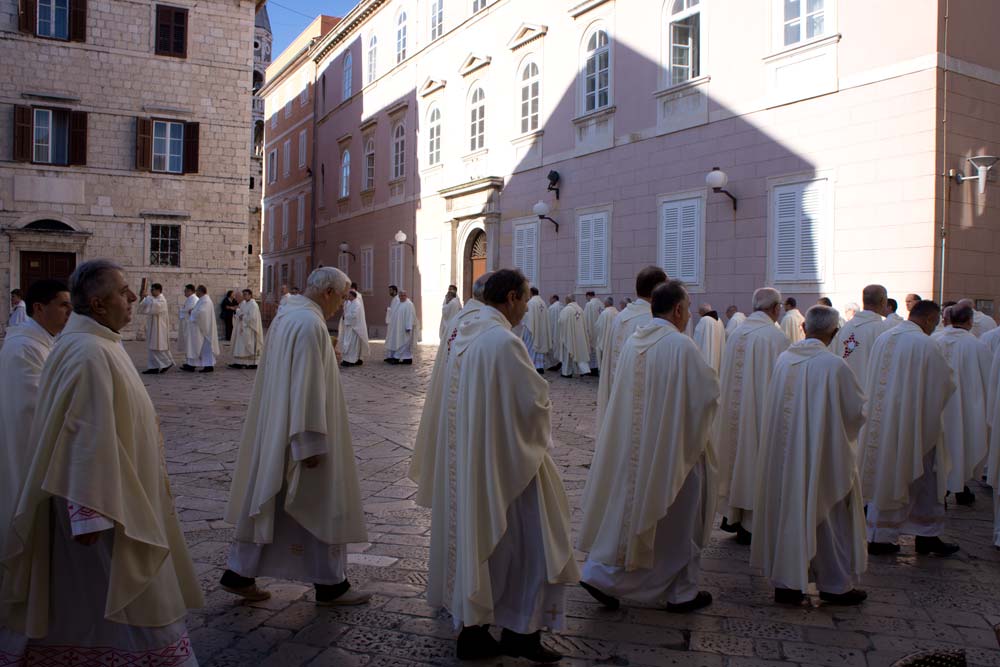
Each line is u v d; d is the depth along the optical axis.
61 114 24.14
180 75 25.31
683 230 15.77
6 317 23.39
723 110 14.81
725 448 5.88
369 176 30.64
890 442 5.43
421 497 4.18
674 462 4.10
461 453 3.50
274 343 4.14
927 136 11.63
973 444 6.88
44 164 23.78
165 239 25.38
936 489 5.44
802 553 4.27
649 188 16.62
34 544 2.82
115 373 2.88
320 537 4.02
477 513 3.42
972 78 11.96
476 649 3.59
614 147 17.62
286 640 3.78
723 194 14.81
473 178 23.03
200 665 3.50
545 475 3.56
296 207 39.09
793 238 13.51
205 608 4.15
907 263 11.85
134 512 2.84
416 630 3.92
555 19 19.55
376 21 29.89
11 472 3.38
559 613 3.56
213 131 25.80
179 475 7.28
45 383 2.86
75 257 24.33
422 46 26.19
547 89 19.84
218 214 25.95
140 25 24.77
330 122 34.62
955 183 11.77
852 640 3.92
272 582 4.61
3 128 23.28
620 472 4.23
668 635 3.96
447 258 24.45
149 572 2.88
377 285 29.64
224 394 12.97
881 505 5.45
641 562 4.17
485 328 3.57
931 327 5.62
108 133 24.53
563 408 11.84
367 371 17.41
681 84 15.66
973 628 4.10
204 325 16.83
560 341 16.86
